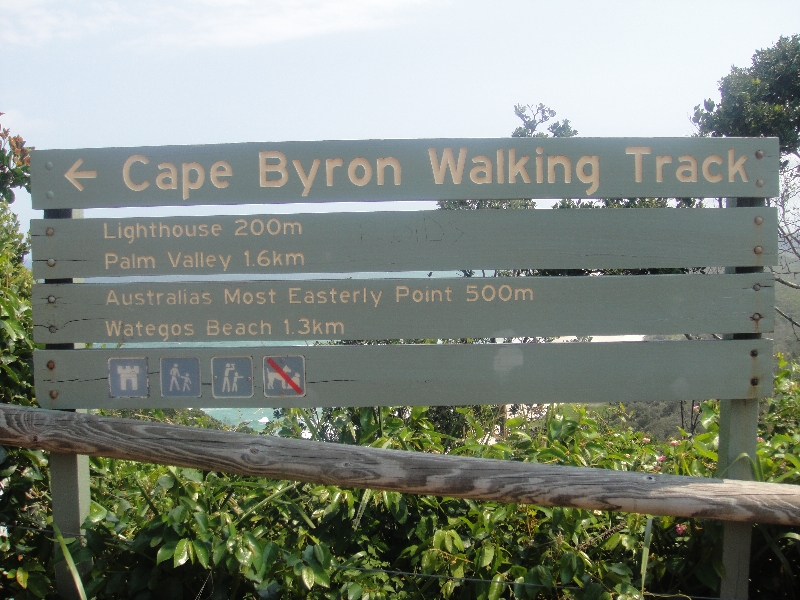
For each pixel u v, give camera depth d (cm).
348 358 279
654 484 259
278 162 281
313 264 281
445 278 278
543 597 277
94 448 274
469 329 279
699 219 280
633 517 287
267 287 281
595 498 259
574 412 387
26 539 312
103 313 283
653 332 280
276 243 281
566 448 333
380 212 280
